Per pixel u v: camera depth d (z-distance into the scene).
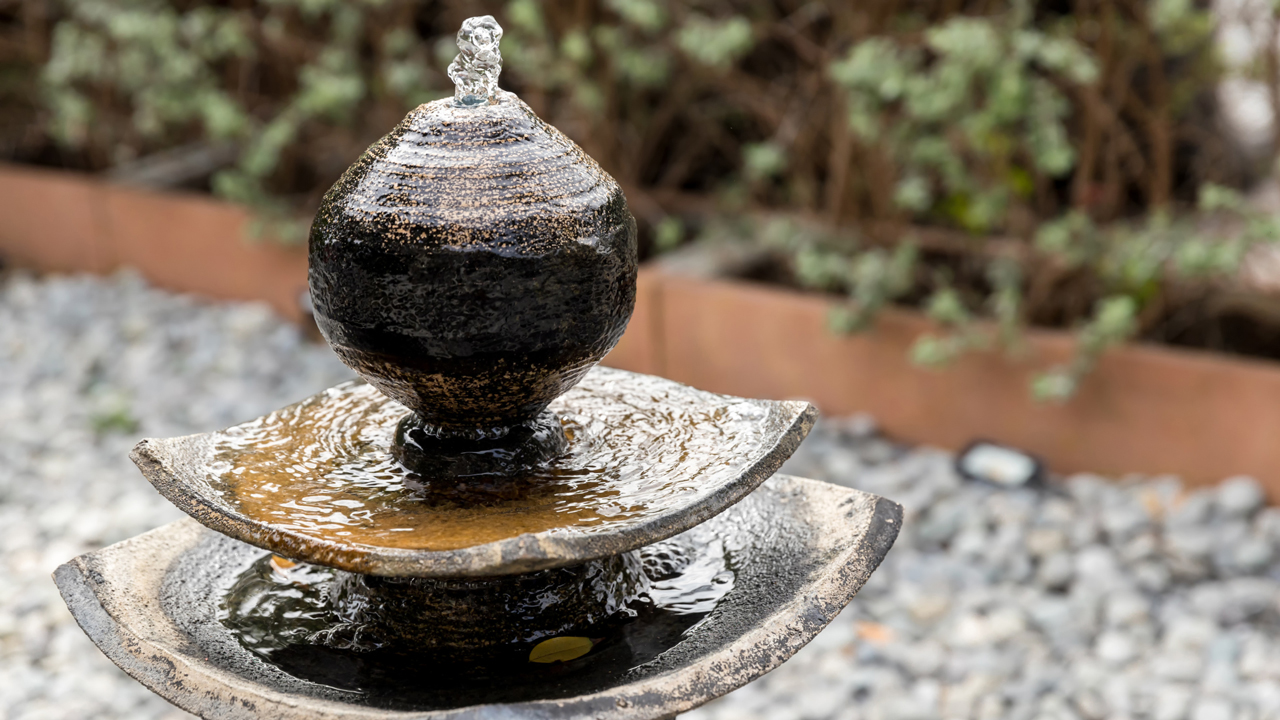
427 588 1.32
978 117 2.96
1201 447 2.89
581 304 1.21
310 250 1.25
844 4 3.45
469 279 1.15
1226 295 3.35
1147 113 3.23
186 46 4.55
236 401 3.60
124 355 3.97
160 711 2.39
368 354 1.22
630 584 1.41
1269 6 3.01
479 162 1.18
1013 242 3.41
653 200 4.12
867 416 3.31
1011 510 2.89
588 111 3.79
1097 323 2.87
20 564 2.83
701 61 3.51
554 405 1.49
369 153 1.24
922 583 2.71
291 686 1.24
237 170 4.74
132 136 4.95
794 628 1.28
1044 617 2.57
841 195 3.53
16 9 4.97
